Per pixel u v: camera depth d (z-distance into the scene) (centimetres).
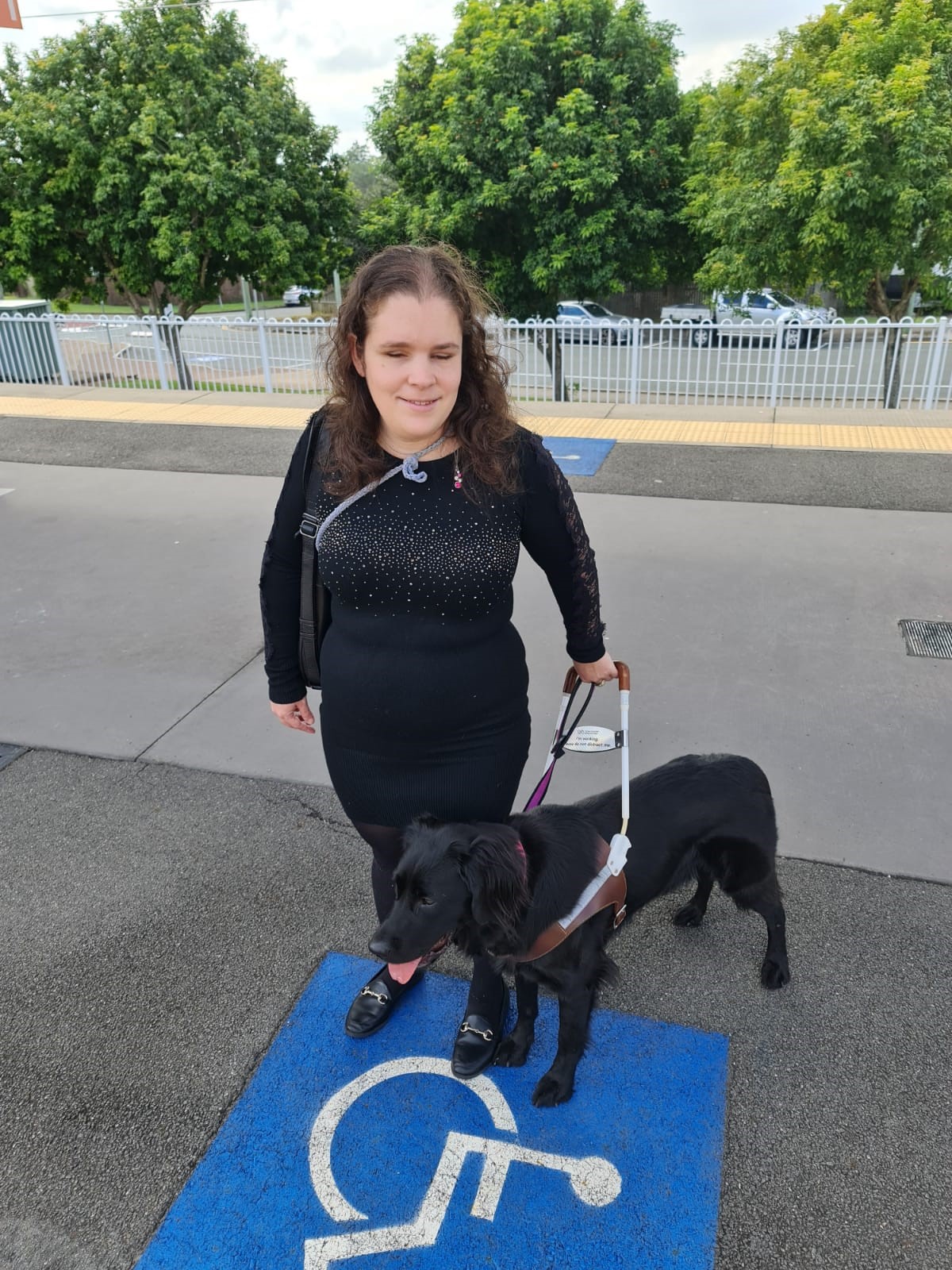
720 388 1180
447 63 1313
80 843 316
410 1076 226
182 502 696
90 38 1381
